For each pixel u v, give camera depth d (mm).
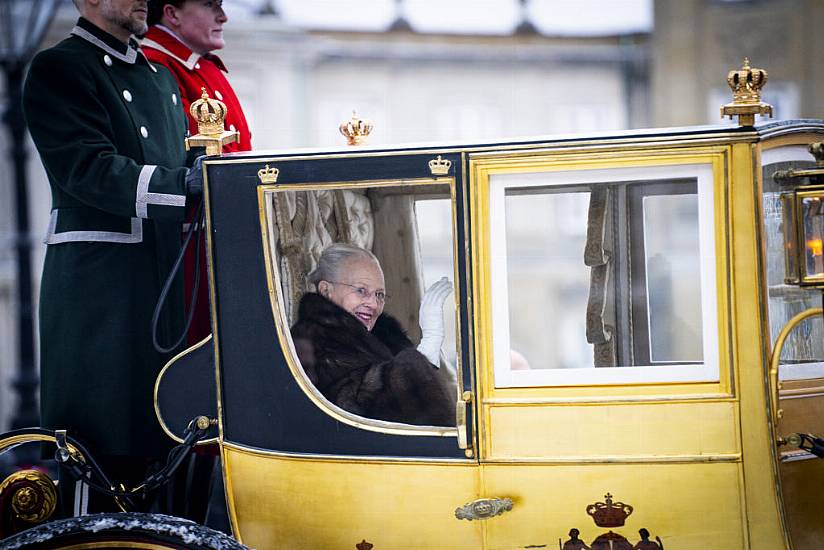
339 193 7723
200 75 10812
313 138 61125
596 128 62312
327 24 61562
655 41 60031
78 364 8609
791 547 7359
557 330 14133
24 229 24188
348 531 7680
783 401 7789
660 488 7371
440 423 7625
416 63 62281
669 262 7914
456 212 7484
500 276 7504
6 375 54094
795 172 7453
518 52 62719
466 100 63000
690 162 7359
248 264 7824
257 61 59469
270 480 7801
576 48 62062
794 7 56188
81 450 8312
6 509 8250
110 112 8883
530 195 7832
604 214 7730
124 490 8266
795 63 56344
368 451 7664
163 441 8766
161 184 8172
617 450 7402
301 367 7820
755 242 7305
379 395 7707
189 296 9195
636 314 7812
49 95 8609
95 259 8711
